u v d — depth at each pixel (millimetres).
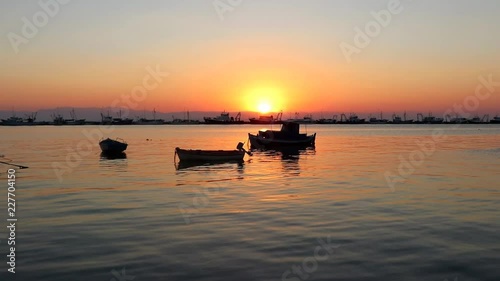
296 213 20047
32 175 35469
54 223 18172
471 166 42062
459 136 127438
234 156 48688
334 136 131500
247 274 12336
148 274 12336
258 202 22922
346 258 13617
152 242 15344
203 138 119250
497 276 12211
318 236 16078
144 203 22750
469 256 13773
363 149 70250
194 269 12711
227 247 14750
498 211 20391
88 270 12641
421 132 174000
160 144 88000
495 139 106375
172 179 33062
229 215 19656
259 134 75688
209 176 35031
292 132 73062
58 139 106188
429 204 22203
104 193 26141
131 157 54656
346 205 21984
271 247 14750
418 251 14273
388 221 18391
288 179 32812
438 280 11953
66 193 26141
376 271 12555
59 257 13742
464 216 19312
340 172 37438
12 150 66500
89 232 16688
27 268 12797
